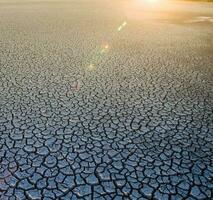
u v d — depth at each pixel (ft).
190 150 10.75
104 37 30.30
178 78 18.25
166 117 13.17
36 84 16.51
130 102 14.60
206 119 13.10
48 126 12.12
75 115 13.11
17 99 14.49
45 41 27.48
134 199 8.32
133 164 9.87
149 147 10.86
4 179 8.94
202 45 28.07
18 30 32.35
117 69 19.76
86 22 39.63
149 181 9.08
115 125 12.36
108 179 9.11
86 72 18.90
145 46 26.99
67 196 8.34
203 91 16.21
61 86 16.35
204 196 8.53
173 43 28.63
